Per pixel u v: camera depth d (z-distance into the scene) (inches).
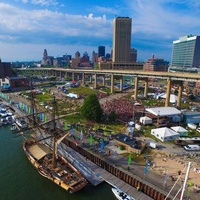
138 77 6993.1
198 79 5152.6
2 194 2281.0
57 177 2453.2
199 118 4379.9
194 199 2027.6
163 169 2549.2
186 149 3085.6
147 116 4478.3
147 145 3238.2
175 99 6432.1
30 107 5187.0
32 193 2315.5
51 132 3088.1
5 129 4170.8
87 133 3681.1
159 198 2098.9
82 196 2252.7
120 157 2847.0
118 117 4601.4
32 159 2834.6
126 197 2127.2
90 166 2748.5
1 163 2898.6
